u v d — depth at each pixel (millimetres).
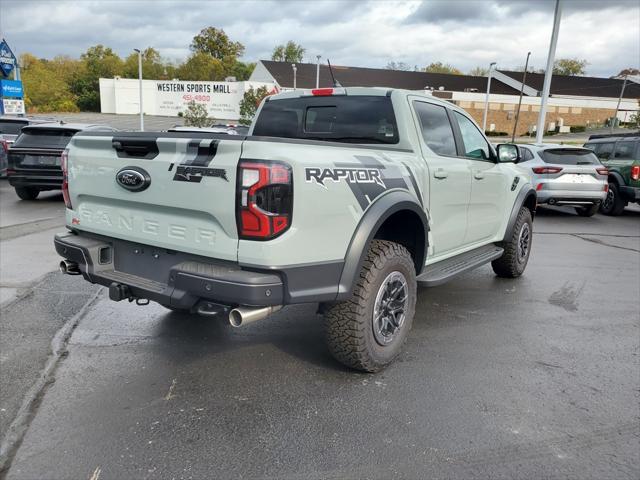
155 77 103625
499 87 73375
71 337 4062
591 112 70750
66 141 10969
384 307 3441
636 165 11430
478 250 5234
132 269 3357
